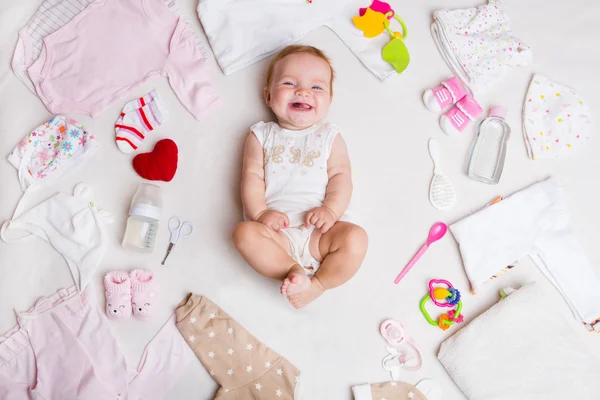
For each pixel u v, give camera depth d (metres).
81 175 1.77
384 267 1.71
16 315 1.64
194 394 1.60
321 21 1.90
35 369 1.61
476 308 1.70
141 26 1.87
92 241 1.69
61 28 1.85
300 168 1.61
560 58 1.94
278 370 1.59
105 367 1.60
